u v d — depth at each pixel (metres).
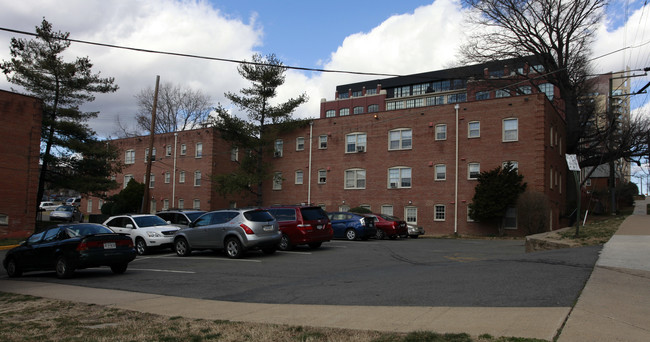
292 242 18.23
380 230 25.88
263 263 14.69
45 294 10.26
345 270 12.64
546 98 31.08
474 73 43.69
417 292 8.48
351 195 37.12
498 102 31.66
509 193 29.22
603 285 7.92
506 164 30.44
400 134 35.47
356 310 7.39
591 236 15.49
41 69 30.08
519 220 28.53
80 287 11.09
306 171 39.59
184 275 12.58
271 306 8.16
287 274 12.24
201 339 6.21
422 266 12.57
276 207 19.12
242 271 13.03
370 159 36.59
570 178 39.00
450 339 5.43
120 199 42.97
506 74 43.72
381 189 35.81
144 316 7.77
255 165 39.59
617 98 43.06
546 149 30.77
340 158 38.00
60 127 30.14
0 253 20.55
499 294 7.77
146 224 19.66
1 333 6.94
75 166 31.89
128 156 49.56
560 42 38.41
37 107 26.14
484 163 31.73
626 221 22.58
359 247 19.92
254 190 42.56
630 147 38.72
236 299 9.02
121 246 13.20
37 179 25.88
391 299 8.05
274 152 41.44
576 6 37.03
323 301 8.31
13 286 11.79
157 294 9.87
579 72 38.81
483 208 29.72
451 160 33.03
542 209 27.61
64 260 12.54
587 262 10.34
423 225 33.59
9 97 24.92
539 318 6.08
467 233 31.67
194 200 43.12
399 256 16.22
